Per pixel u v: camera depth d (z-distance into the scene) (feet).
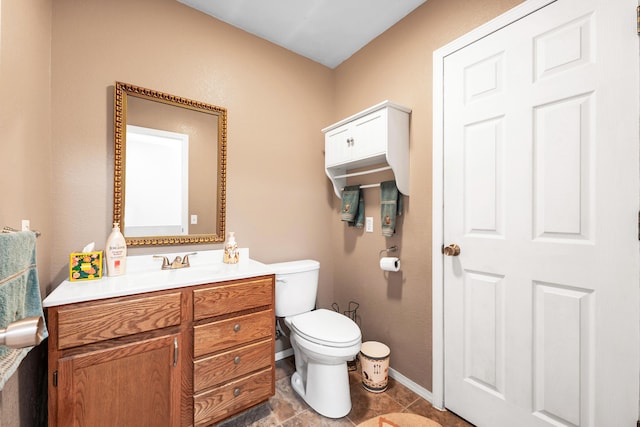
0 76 2.83
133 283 4.08
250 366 4.80
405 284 5.96
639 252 3.27
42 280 4.08
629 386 3.32
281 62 7.07
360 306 7.11
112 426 3.67
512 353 4.32
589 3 3.59
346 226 7.56
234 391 4.64
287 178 7.13
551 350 3.94
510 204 4.36
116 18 4.98
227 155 6.19
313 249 7.60
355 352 4.93
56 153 4.48
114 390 3.69
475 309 4.79
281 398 5.55
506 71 4.38
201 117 5.82
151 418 3.93
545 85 3.98
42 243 4.08
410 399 5.52
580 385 3.68
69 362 3.41
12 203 3.13
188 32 5.73
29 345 1.73
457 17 5.07
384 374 5.76
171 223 5.46
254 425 4.79
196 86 5.81
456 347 5.06
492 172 4.57
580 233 3.69
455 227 5.09
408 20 5.97
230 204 6.24
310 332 5.11
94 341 3.55
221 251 5.94
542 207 4.03
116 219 4.88
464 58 4.94
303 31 6.55
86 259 4.26
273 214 6.89
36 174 3.86
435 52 5.39
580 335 3.69
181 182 5.58
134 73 5.14
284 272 6.07
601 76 3.51
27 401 3.52
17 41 3.25
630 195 3.32
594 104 3.57
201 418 4.30
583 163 3.66
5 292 2.34
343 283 7.65
